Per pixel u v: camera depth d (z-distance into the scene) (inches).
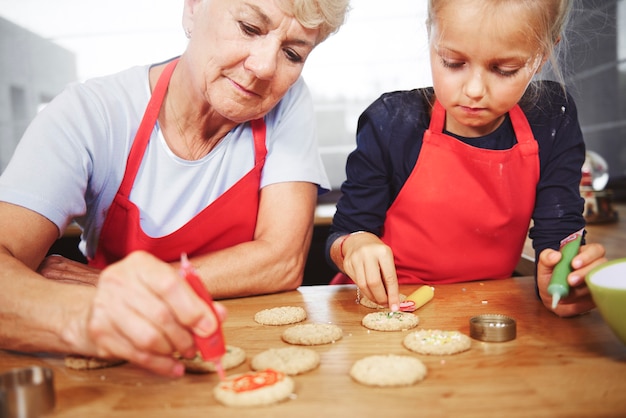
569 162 54.2
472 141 55.7
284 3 41.7
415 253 59.9
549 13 42.6
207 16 44.9
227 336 41.1
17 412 27.8
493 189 55.8
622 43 117.5
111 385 32.1
